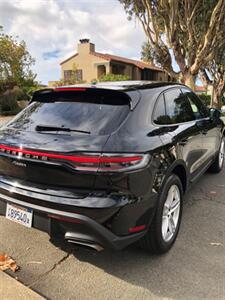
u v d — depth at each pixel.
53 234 2.56
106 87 2.94
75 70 33.38
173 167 2.99
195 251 3.01
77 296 2.40
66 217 2.41
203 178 5.39
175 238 3.16
